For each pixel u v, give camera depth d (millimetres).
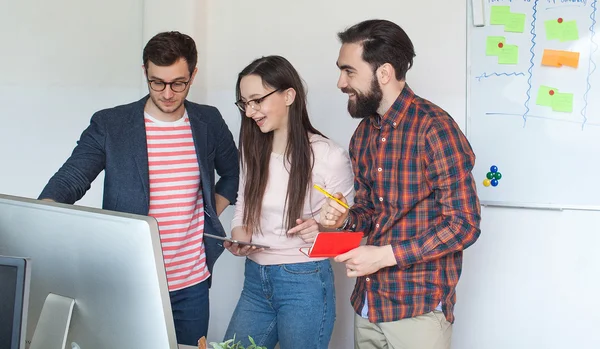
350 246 1932
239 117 3242
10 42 3039
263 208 2277
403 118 1982
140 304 1161
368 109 2008
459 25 2807
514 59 2725
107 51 3195
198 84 3232
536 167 2719
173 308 2291
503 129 2754
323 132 3072
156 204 2232
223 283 3334
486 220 2812
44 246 1258
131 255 1149
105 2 3178
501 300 2816
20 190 3123
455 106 2832
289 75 2207
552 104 2682
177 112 2270
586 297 2697
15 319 1049
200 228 2346
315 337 2232
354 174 2264
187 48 2129
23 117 3090
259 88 2170
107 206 2197
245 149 2305
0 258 1067
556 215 2717
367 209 2152
